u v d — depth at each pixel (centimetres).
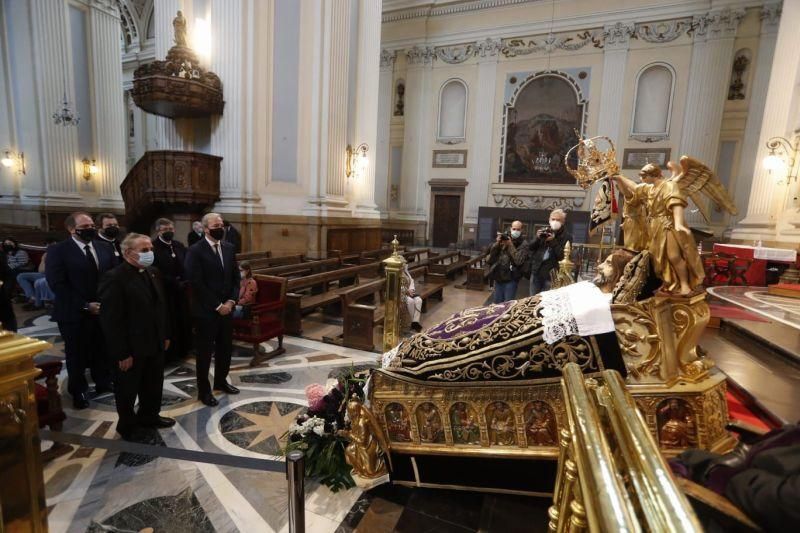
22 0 1224
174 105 844
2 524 136
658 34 1487
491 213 1744
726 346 380
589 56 1591
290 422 335
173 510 231
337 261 842
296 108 961
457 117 1822
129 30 1970
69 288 344
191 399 374
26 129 1284
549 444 224
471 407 234
